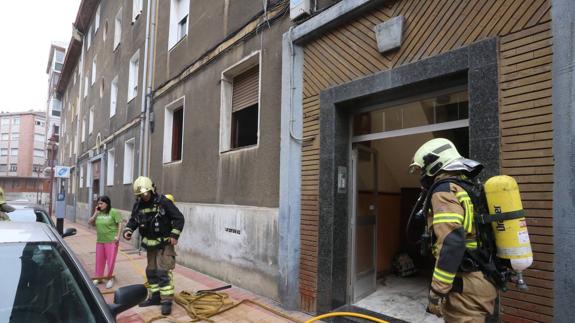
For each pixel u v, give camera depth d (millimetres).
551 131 2658
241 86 6734
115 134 13336
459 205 2213
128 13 12969
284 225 4852
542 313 2611
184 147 8133
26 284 2178
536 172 2717
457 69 3252
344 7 4230
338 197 4434
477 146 3057
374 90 3961
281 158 5000
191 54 8102
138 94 11133
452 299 2264
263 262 5383
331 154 4422
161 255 4727
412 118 4098
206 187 7113
